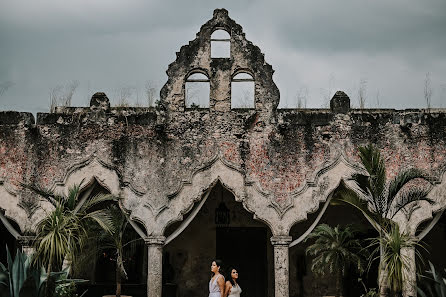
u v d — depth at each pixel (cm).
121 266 1527
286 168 1630
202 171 1633
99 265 1919
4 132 1669
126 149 1648
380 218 1364
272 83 1681
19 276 1231
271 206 1609
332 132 1642
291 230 1928
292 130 1648
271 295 1897
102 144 1652
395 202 1589
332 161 1627
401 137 1638
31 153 1653
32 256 1388
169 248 1933
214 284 1291
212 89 1681
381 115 1653
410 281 1463
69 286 1323
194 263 1925
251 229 1945
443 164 1620
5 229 1973
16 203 1627
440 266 1900
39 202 1620
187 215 1686
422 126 1641
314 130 1647
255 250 1939
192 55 1702
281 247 1591
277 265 1584
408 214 1591
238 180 1623
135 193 1625
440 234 1917
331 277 1908
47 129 1664
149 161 1642
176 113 1669
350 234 1598
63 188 1627
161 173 1634
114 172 1634
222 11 1730
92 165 1641
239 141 1647
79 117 1667
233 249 1939
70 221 1295
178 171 1634
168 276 1892
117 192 1625
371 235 1928
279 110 1666
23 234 1608
